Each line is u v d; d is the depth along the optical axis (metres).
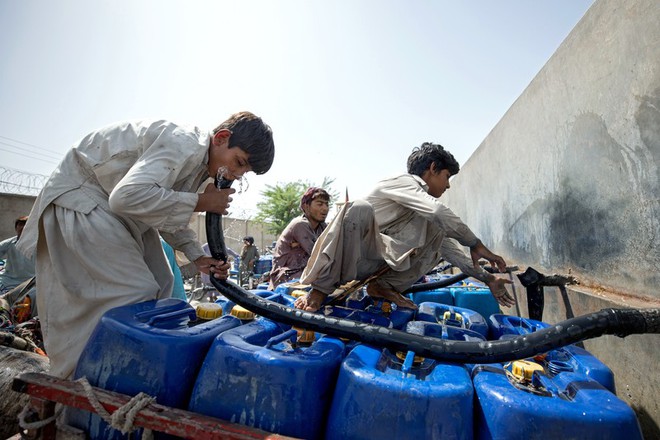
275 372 0.94
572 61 2.44
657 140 1.62
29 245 1.40
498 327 1.66
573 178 2.43
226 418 0.95
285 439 0.81
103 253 1.36
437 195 2.32
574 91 2.41
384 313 1.77
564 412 0.82
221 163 1.46
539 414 0.82
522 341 1.01
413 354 1.08
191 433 0.86
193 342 1.08
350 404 0.90
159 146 1.34
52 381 1.05
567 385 1.04
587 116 2.24
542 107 2.96
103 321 1.15
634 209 1.80
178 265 3.11
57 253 1.37
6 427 1.42
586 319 1.01
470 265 2.24
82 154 1.41
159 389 1.02
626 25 1.84
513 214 3.79
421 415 0.84
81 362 1.13
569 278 2.25
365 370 0.95
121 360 1.07
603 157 2.06
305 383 0.94
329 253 1.57
